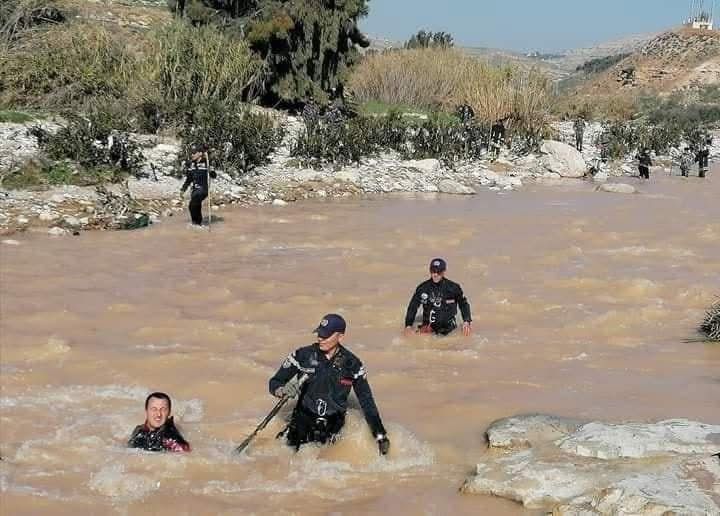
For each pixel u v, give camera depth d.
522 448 7.03
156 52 27.48
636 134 35.28
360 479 6.59
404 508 6.10
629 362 9.59
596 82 87.88
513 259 14.88
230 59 28.70
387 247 15.60
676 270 14.30
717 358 9.79
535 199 22.86
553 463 6.49
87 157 19.25
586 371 9.25
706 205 22.44
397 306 11.70
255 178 22.00
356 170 24.41
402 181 23.88
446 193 23.22
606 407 8.12
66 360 9.14
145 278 12.77
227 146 22.09
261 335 10.27
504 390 8.60
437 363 9.44
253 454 7.00
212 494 6.27
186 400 8.16
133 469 6.59
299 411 7.16
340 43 33.47
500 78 34.91
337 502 6.20
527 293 12.55
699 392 8.59
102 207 17.25
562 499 6.07
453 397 8.38
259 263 14.05
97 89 25.78
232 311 11.27
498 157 29.50
